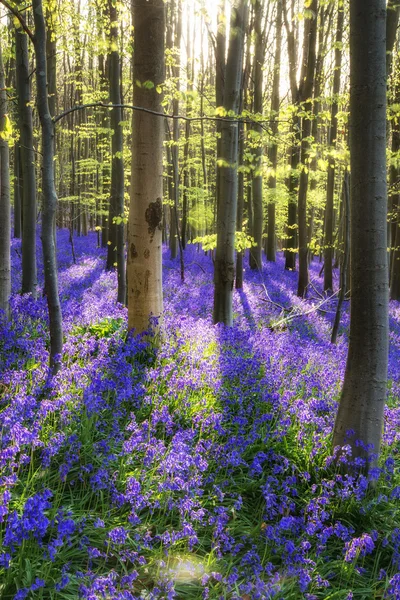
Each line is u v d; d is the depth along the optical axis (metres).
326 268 16.48
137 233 6.56
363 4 3.87
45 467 3.56
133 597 2.58
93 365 5.30
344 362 7.68
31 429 3.59
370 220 4.07
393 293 17.08
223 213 8.74
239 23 8.11
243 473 4.26
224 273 8.91
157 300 6.79
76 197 20.84
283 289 15.55
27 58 9.04
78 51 10.39
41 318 7.31
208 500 3.77
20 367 5.20
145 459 3.89
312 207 20.11
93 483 3.50
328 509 3.92
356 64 3.96
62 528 2.73
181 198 28.00
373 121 3.96
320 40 14.42
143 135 6.29
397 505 4.07
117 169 9.91
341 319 12.77
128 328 6.89
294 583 2.99
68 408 4.38
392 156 10.05
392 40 7.74
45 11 9.30
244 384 5.70
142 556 2.99
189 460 3.57
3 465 3.28
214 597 2.88
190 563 3.12
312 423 4.85
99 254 21.81
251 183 17.97
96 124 20.31
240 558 3.24
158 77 6.19
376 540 3.65
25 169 9.23
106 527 3.26
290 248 20.58
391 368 7.92
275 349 7.30
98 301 9.80
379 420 4.29
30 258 9.45
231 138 8.50
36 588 2.51
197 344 6.91
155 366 5.94
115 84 9.95
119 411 4.51
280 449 4.55
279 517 3.80
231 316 9.14
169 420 4.36
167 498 3.51
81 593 2.61
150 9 5.94
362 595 3.17
